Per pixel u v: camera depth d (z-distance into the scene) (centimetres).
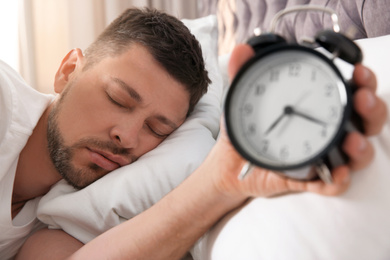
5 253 120
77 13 327
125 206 102
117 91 109
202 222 79
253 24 208
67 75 128
